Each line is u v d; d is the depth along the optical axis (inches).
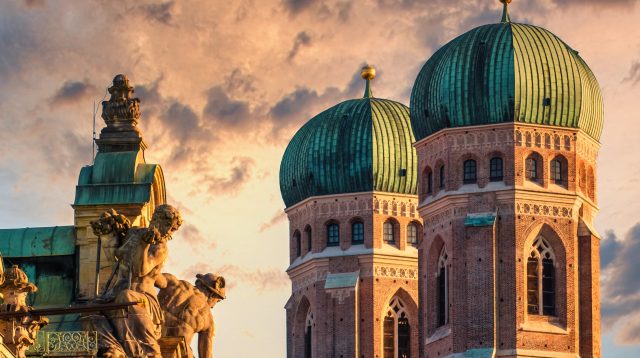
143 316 2475.4
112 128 2923.2
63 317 2706.7
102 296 2507.4
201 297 2677.2
